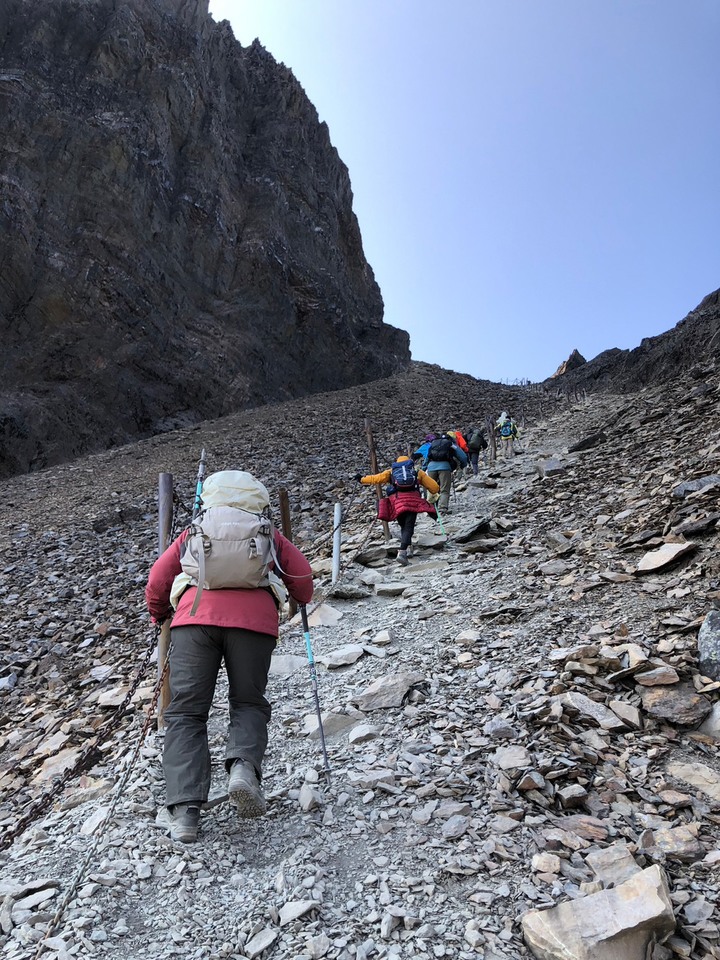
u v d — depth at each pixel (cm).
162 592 341
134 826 323
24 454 3127
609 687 397
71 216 3953
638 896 232
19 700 663
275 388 4588
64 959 237
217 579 320
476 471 1462
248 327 4653
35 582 1118
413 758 361
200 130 5106
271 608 329
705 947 221
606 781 321
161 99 4712
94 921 258
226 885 278
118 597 952
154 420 3769
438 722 397
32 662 748
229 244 4916
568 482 1045
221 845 302
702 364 1995
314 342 5084
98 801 363
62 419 3359
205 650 319
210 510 333
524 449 1772
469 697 423
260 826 317
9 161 3822
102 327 3775
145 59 4678
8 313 3572
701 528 583
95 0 4675
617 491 877
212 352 4266
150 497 1830
